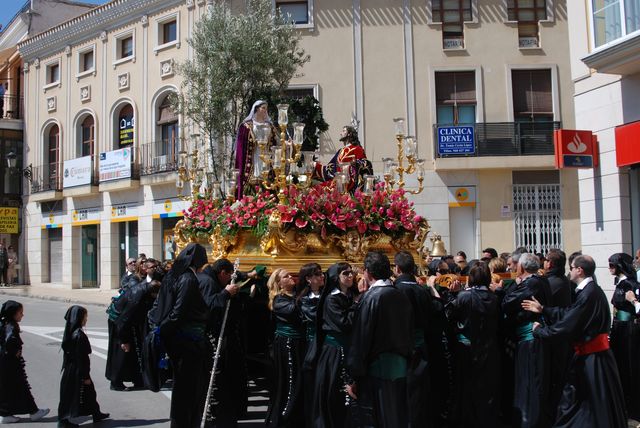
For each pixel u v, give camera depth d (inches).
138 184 959.6
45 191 1105.4
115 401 327.3
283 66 679.7
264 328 356.8
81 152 1091.9
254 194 328.8
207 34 678.5
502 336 265.9
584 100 497.4
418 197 799.7
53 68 1147.9
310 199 279.0
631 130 444.5
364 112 816.9
